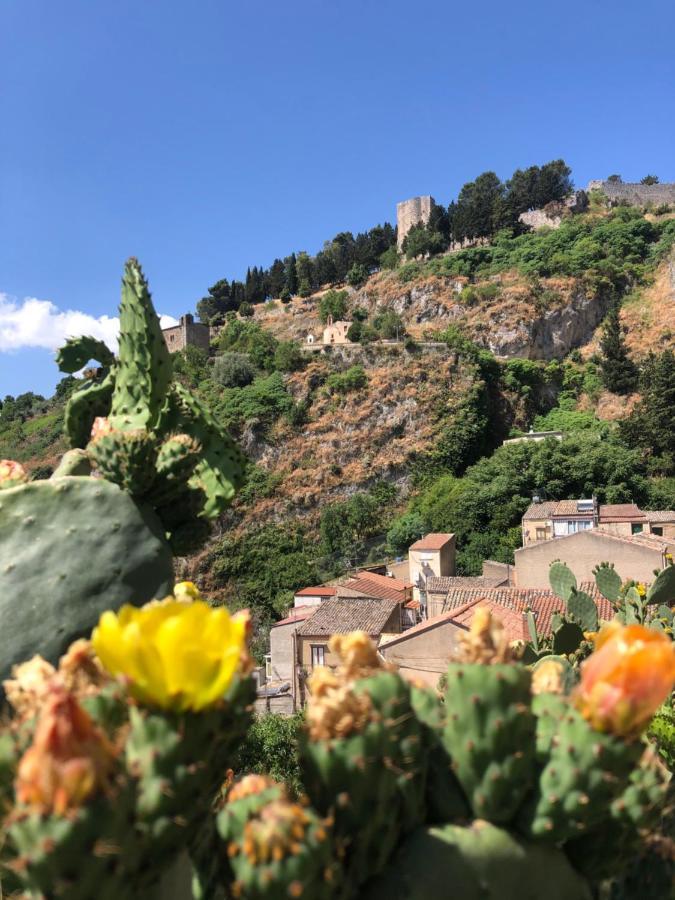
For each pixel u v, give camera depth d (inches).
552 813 54.4
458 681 56.3
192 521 105.1
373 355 2397.9
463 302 2655.0
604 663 54.8
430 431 2165.4
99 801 40.5
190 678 45.9
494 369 2309.3
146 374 107.0
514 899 54.0
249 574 1813.5
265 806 48.5
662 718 137.4
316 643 849.5
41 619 85.9
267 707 642.8
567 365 2427.4
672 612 201.5
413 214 3385.8
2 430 2726.4
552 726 58.1
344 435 2219.5
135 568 92.2
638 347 2359.7
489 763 54.9
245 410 2281.0
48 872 39.6
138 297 106.7
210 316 3462.1
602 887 65.6
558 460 1577.3
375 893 52.9
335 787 50.9
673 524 1169.4
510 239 2987.2
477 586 990.4
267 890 46.0
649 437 1654.8
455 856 53.1
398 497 2059.5
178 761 46.4
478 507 1584.6
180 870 57.7
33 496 91.0
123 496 94.7
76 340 132.6
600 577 211.3
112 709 51.8
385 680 53.4
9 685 55.4
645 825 57.4
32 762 40.1
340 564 1721.2
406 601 1067.9
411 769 53.3
